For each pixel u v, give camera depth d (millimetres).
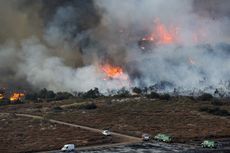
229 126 139125
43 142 113375
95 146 108812
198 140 118062
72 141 114062
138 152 99500
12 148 106438
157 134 123875
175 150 102688
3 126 141875
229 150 103562
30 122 149500
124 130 132000
